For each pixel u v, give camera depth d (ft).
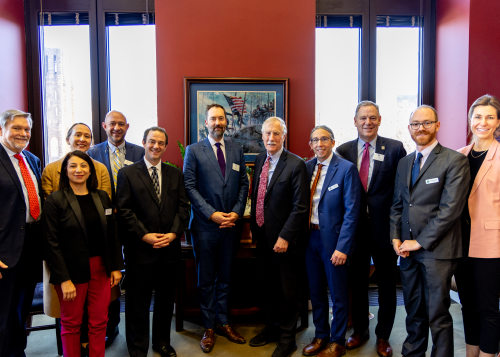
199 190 7.96
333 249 7.11
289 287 7.47
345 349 7.79
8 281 6.22
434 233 6.15
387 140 7.90
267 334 8.16
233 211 7.79
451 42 11.82
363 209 7.76
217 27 10.91
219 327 8.38
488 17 10.91
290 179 7.40
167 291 7.38
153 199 7.13
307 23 11.08
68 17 11.92
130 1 12.00
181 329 8.89
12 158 6.61
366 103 7.78
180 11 10.82
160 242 6.91
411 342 7.00
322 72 12.87
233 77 10.85
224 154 8.19
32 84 11.86
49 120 12.10
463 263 6.80
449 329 6.26
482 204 6.47
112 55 12.16
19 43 11.41
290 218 7.20
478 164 6.66
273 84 11.01
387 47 12.88
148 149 7.14
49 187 7.48
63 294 5.98
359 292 8.04
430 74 12.82
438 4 12.48
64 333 6.29
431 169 6.50
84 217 6.31
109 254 6.56
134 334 7.04
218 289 8.19
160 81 10.86
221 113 7.97
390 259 7.57
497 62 11.01
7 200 6.27
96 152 9.36
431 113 6.51
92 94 12.06
